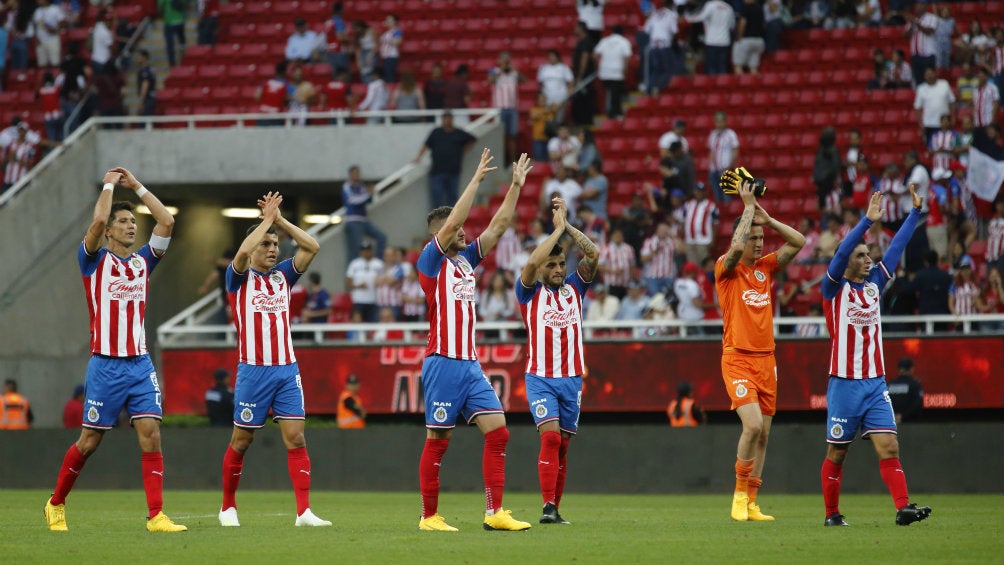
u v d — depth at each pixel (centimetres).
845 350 3406
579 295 3516
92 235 3206
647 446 5769
